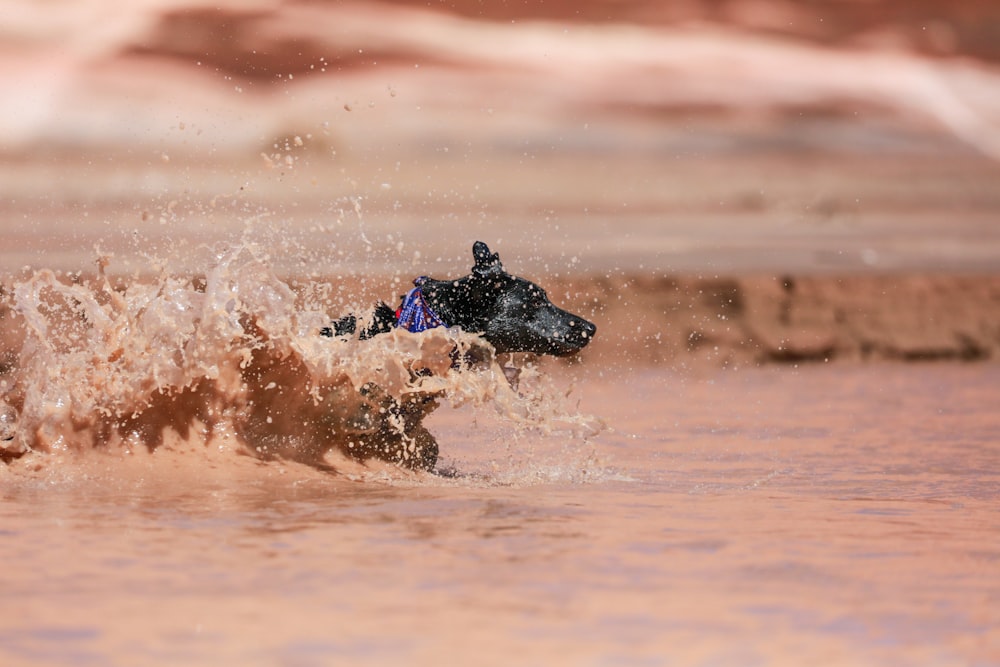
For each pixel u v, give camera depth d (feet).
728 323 202.69
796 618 62.69
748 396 160.97
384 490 96.07
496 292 96.12
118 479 97.86
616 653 56.95
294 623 60.90
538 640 58.59
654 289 208.03
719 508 91.25
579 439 124.88
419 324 96.68
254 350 104.99
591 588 67.51
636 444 123.44
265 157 109.19
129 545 76.59
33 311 105.19
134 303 105.91
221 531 80.59
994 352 205.26
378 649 57.11
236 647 57.31
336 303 176.76
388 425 106.01
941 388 170.60
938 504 94.58
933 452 120.47
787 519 87.30
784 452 119.75
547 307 96.53
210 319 102.63
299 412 106.42
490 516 86.33
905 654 57.57
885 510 91.71
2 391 104.99
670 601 65.31
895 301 212.02
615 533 81.35
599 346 194.59
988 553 77.20
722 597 66.23
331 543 77.46
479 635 59.21
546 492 96.94
